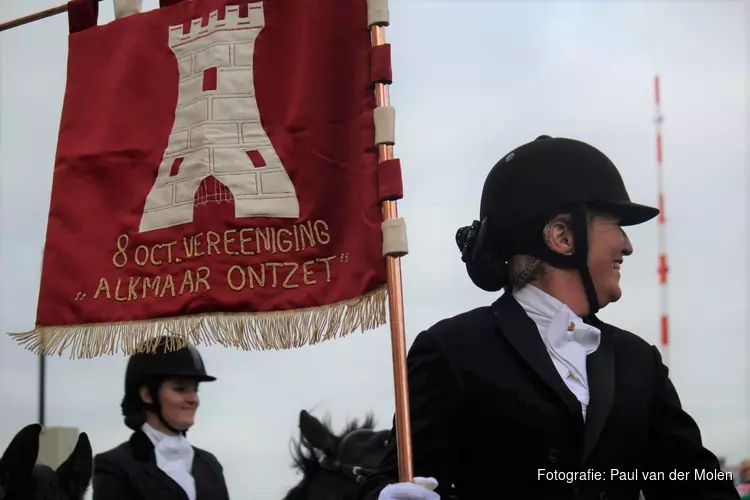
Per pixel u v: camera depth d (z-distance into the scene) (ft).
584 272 10.65
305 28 11.98
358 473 17.66
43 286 12.46
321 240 11.50
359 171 11.38
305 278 11.46
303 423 18.52
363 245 11.10
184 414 17.72
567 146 10.99
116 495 16.92
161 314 11.87
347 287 11.18
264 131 12.00
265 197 11.76
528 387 10.26
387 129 11.18
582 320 10.77
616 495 10.16
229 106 12.14
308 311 11.33
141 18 13.05
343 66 11.80
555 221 10.69
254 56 12.24
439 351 10.55
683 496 10.61
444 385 10.42
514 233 10.80
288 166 11.76
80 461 15.56
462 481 10.50
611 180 10.85
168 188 12.25
